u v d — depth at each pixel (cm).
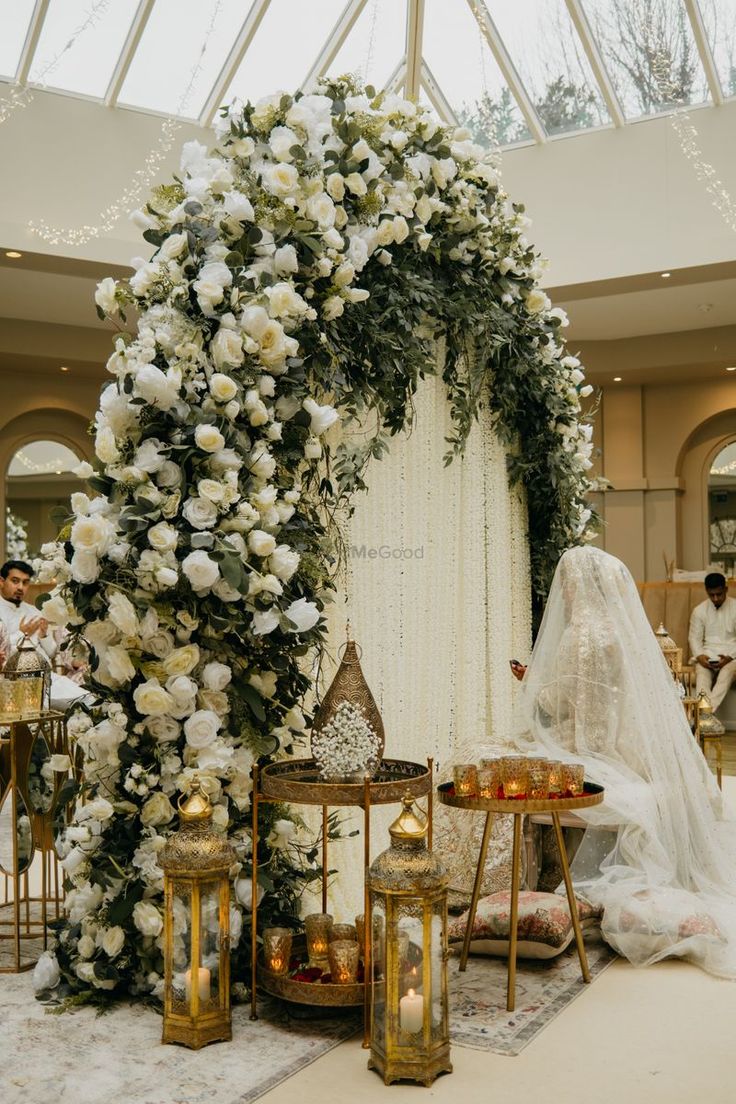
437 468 465
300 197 371
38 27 744
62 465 1224
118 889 330
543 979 350
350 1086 268
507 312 486
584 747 422
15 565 656
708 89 833
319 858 389
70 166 825
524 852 418
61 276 935
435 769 452
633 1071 276
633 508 1280
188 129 865
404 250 421
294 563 340
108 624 332
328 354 373
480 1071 277
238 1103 256
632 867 402
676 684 538
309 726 364
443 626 467
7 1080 268
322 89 410
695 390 1259
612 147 881
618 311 1076
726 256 832
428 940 271
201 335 342
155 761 337
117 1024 308
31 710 398
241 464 339
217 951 298
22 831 388
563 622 448
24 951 380
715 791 459
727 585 1155
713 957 357
